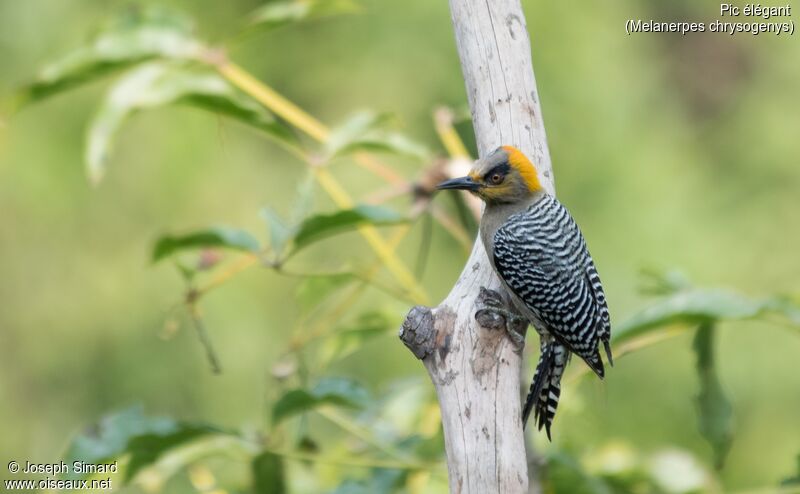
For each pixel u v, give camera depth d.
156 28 9.02
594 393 9.02
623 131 16.06
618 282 15.38
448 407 6.04
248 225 15.94
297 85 16.52
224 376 15.28
